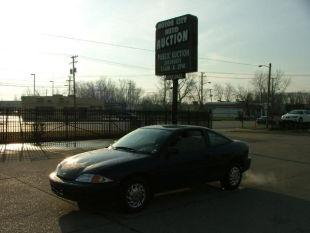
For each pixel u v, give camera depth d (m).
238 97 115.25
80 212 7.30
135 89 121.12
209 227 6.61
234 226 6.70
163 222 6.82
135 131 8.86
